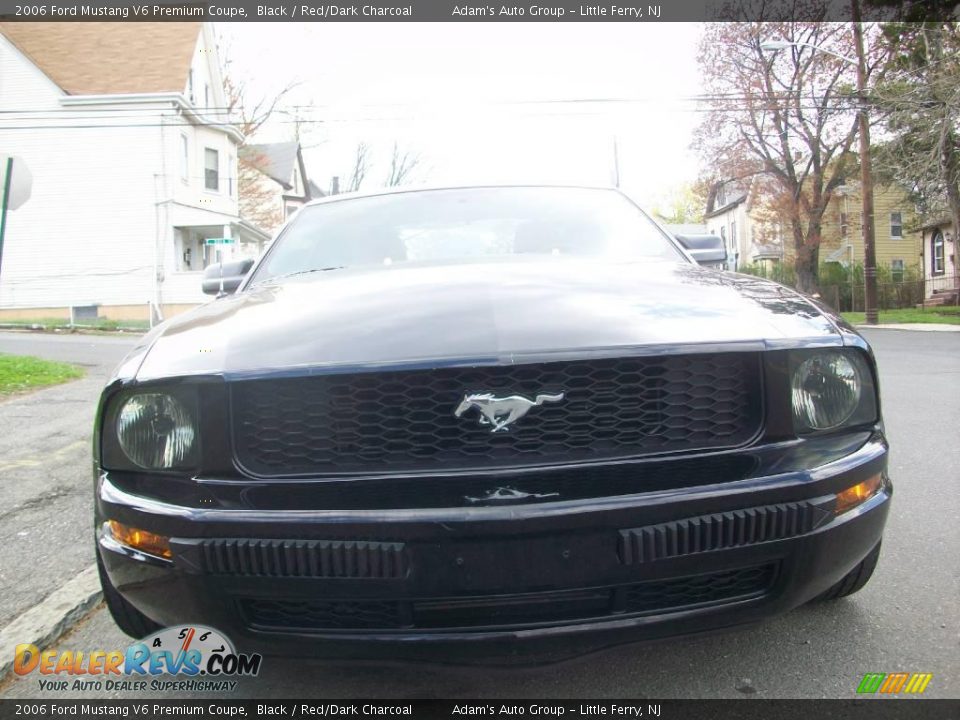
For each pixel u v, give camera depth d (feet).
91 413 21.93
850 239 130.11
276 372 6.16
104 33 87.97
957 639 8.38
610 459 6.14
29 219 81.82
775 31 94.38
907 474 14.97
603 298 7.29
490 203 11.82
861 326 71.10
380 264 9.89
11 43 80.89
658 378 6.30
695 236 11.14
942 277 100.48
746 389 6.43
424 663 6.24
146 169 81.10
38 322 71.20
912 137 69.00
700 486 6.15
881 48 78.89
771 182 104.88
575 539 5.96
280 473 6.17
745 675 7.77
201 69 91.09
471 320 6.71
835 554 6.53
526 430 6.16
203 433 6.22
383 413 6.16
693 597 6.44
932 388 26.50
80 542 11.89
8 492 14.47
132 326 68.13
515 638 6.05
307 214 12.13
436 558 5.91
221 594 6.20
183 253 87.20
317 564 5.98
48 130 81.30
